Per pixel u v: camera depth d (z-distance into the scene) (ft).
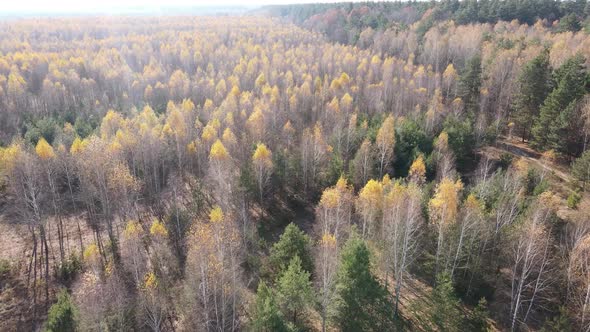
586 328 88.33
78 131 215.10
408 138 180.75
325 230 119.96
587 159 138.82
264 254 132.46
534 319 102.94
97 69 343.87
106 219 148.25
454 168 162.91
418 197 122.31
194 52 426.10
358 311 94.58
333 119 217.77
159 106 282.97
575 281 96.17
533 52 246.06
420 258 123.13
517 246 103.14
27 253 143.13
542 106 182.80
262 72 328.70
